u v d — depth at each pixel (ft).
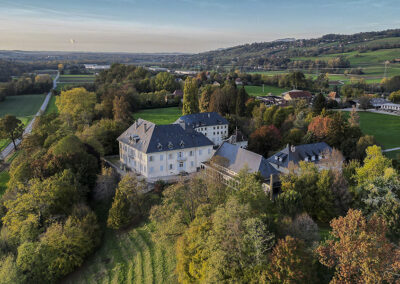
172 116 548.31
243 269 135.23
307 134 329.72
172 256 184.34
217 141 418.31
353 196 190.80
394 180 183.11
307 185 196.03
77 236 197.06
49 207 219.82
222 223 145.48
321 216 186.70
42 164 257.96
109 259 197.26
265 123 422.41
